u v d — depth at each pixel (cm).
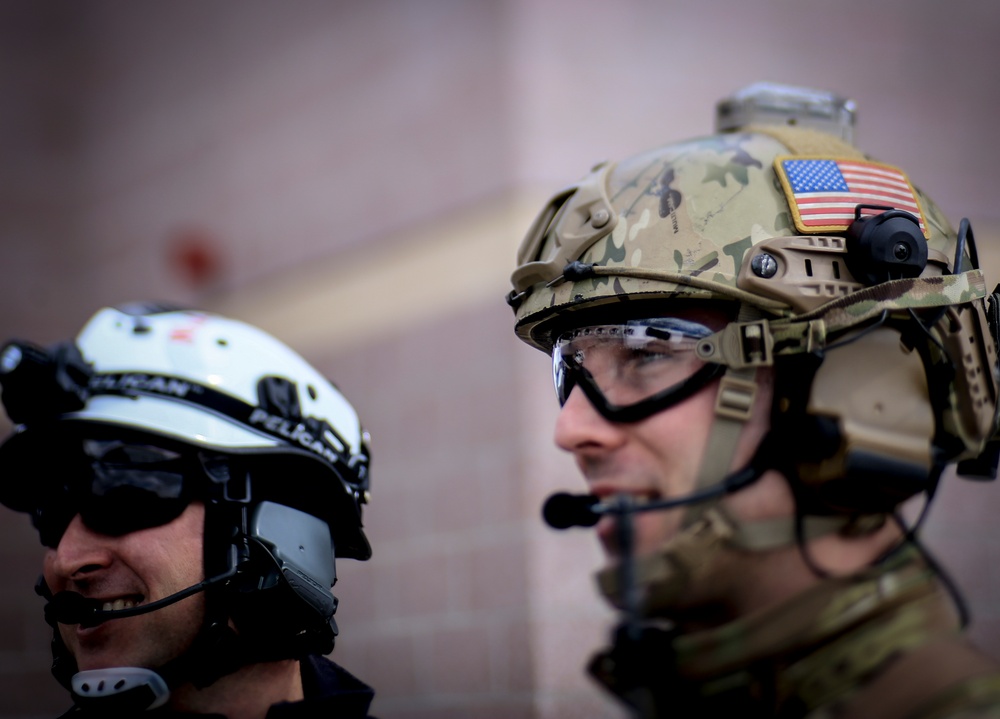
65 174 721
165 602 187
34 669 637
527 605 434
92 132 718
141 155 684
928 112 535
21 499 207
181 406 200
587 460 172
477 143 489
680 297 169
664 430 166
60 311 704
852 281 165
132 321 212
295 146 591
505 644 438
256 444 202
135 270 674
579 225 182
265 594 194
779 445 161
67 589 193
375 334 527
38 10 736
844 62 523
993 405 172
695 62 498
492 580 449
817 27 523
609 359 172
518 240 466
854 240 165
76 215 713
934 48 543
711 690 160
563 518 172
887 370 162
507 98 475
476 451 468
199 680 190
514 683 431
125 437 197
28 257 710
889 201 175
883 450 158
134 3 704
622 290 170
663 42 495
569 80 478
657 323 169
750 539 160
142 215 677
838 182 173
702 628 165
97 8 724
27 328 703
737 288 164
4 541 646
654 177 180
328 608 206
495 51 483
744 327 163
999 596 477
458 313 488
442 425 484
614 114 482
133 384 202
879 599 154
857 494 158
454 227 495
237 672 196
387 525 498
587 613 423
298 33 598
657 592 162
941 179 530
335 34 575
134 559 191
